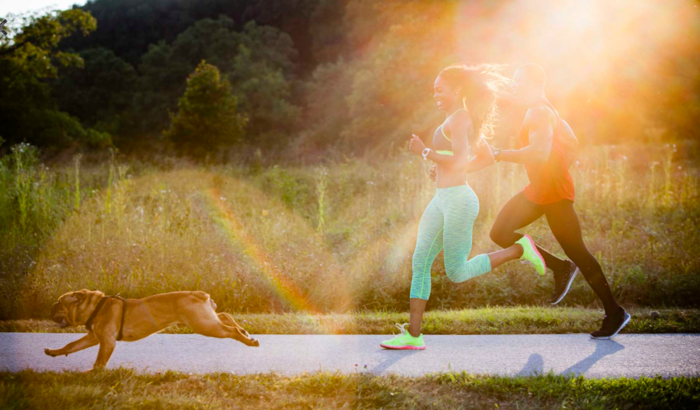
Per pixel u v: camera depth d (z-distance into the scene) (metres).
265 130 54.69
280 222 9.26
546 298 6.42
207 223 8.80
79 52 71.38
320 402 2.98
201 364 3.78
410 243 7.68
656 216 9.25
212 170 18.08
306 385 3.22
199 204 10.92
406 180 10.83
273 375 3.45
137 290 6.26
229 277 6.42
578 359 3.88
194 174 17.16
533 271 6.79
